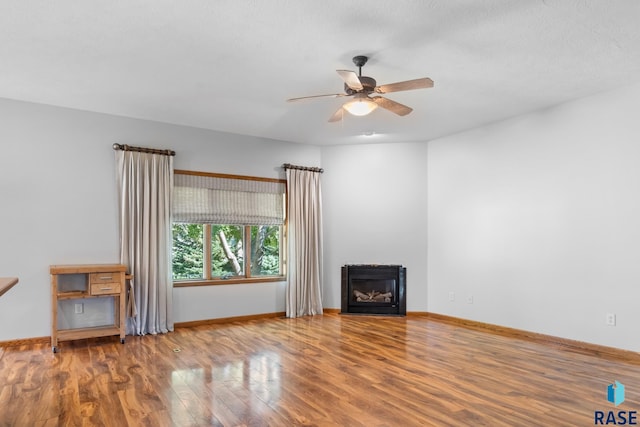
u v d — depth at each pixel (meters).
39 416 2.78
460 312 5.97
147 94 4.48
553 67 3.76
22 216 4.67
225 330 5.39
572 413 2.85
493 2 2.70
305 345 4.62
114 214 5.15
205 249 5.91
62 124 4.91
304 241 6.53
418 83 3.22
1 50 3.43
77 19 2.94
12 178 4.65
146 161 5.30
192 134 5.76
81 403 2.99
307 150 6.78
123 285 4.73
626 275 4.22
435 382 3.44
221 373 3.65
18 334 4.59
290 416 2.79
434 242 6.44
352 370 3.74
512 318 5.28
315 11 2.82
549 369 3.79
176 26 3.04
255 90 4.36
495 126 5.57
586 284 4.54
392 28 3.05
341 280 6.66
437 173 6.43
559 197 4.82
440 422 2.71
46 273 4.75
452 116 5.27
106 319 5.07
